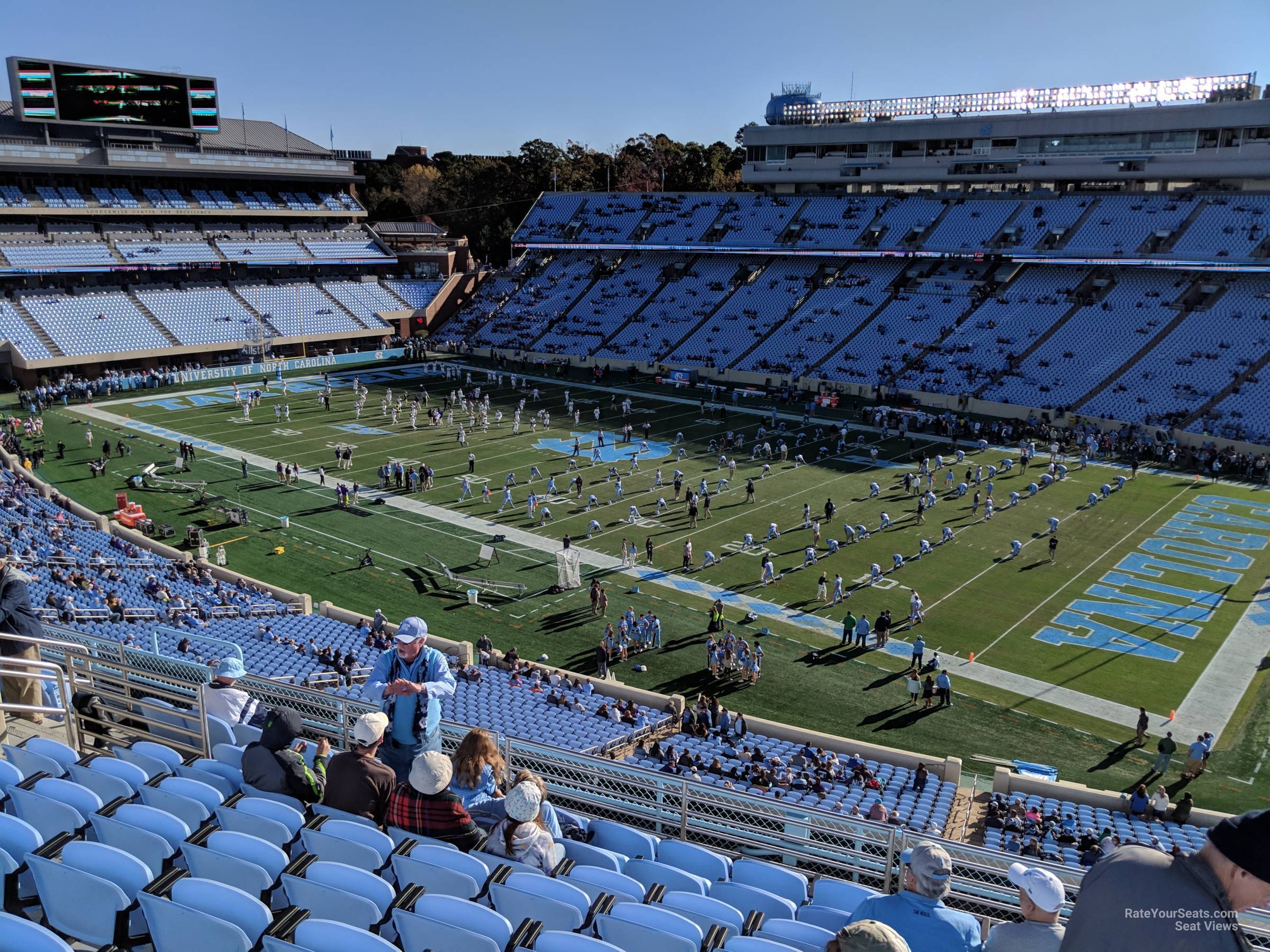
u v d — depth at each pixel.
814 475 56.31
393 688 8.98
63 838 7.30
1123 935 3.65
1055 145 79.25
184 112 86.75
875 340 78.56
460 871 7.49
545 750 11.16
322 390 78.38
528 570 42.28
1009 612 37.88
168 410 70.31
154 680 12.20
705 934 7.24
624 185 129.25
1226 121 71.19
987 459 59.09
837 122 90.44
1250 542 45.12
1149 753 28.31
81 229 84.88
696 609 38.47
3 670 10.73
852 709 30.77
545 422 68.50
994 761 26.30
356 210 104.50
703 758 24.41
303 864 7.21
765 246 89.69
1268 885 3.49
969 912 8.50
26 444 58.84
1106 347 69.56
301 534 46.06
